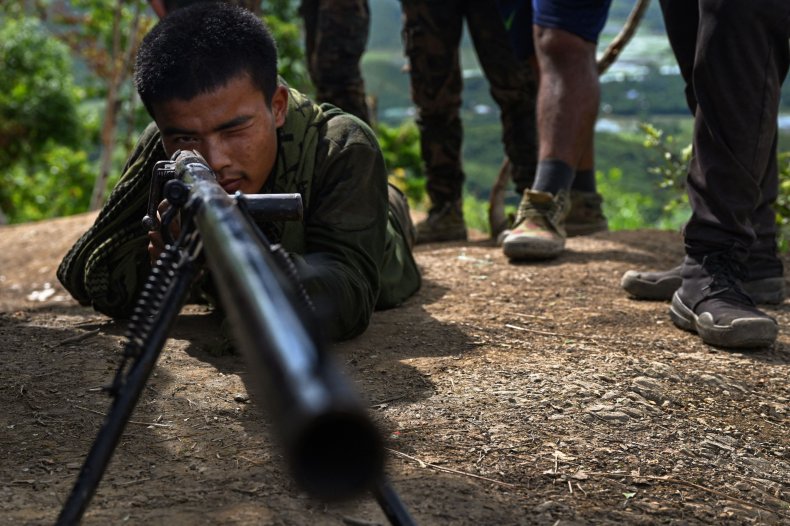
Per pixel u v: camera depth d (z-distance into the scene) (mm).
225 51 2150
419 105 4641
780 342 2787
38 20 20781
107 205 2633
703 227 2797
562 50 3734
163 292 1223
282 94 2389
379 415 2053
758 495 1842
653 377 2422
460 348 2596
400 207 3516
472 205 10773
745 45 2590
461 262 3859
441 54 4492
